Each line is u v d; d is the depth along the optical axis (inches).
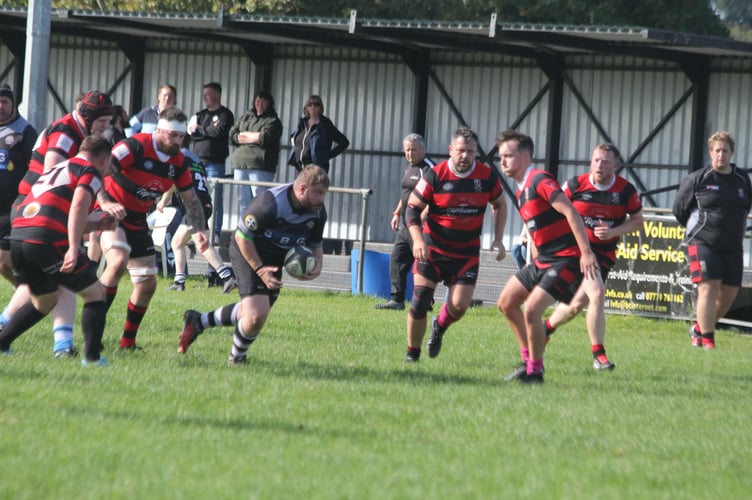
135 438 816.9
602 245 1434.5
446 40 2891.2
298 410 968.9
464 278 1320.1
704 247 1756.9
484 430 932.0
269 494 687.1
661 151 3019.2
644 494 746.8
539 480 763.4
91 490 673.6
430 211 1318.9
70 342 1195.3
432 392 1112.8
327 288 2479.1
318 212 1194.0
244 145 2596.0
